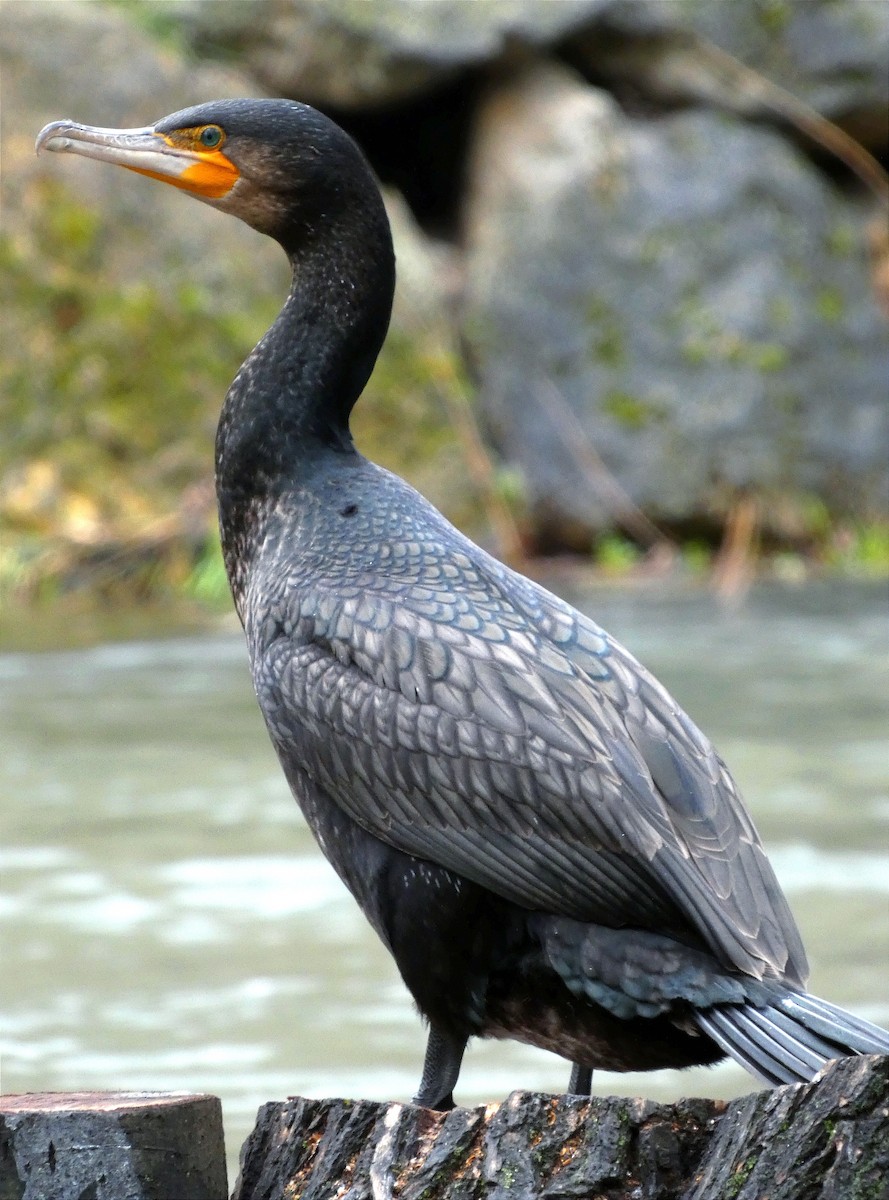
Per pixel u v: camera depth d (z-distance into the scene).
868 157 23.41
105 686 16.59
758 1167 4.97
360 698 6.23
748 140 22.59
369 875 6.31
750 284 22.30
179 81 21.00
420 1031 9.16
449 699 6.11
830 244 22.78
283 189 7.21
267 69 21.92
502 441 21.92
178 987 9.75
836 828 12.23
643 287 22.06
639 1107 5.22
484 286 21.97
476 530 21.34
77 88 20.80
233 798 13.09
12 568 20.23
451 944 6.18
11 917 10.76
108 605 20.28
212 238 21.22
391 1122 5.47
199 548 20.64
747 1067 5.45
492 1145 5.29
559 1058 9.11
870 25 23.05
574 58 22.84
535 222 21.91
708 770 6.11
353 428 21.02
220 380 21.06
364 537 6.64
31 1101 5.53
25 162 20.66
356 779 6.25
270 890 11.30
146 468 20.77
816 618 19.45
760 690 16.16
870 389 22.75
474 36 21.81
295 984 9.79
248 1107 8.12
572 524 21.88
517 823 5.98
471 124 22.69
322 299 7.17
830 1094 4.91
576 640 6.33
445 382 21.41
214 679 16.86
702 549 22.27
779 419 22.25
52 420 20.55
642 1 22.36
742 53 22.92
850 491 22.64
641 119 22.83
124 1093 5.67
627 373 22.00
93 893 11.19
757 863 5.93
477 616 6.27
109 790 13.31
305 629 6.45
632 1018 5.91
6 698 16.11
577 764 5.93
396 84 21.89
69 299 20.69
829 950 9.98
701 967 5.71
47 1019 9.26
